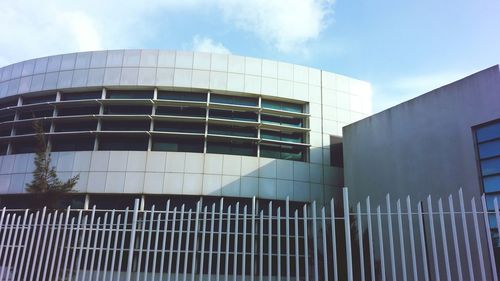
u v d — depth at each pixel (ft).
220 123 67.41
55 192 44.78
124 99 65.82
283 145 70.38
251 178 64.18
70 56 69.72
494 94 40.88
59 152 63.77
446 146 45.06
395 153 51.70
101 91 68.80
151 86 67.05
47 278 30.91
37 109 70.03
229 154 67.15
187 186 61.77
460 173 42.91
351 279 22.75
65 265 28.07
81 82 67.82
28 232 29.66
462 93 44.29
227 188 62.75
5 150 70.54
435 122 46.96
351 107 74.33
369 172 55.52
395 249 45.06
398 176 50.57
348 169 59.77
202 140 67.31
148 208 62.28
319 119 71.20
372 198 54.13
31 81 70.08
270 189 64.44
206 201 62.90
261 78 70.08
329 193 67.56
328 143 70.38
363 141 57.67
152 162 62.54
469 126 42.96
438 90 47.26
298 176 66.59
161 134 64.80
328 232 35.88
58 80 68.80
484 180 40.88
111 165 62.39
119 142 66.74
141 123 67.36
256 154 68.28
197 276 51.24
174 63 68.28
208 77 68.18
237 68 69.62
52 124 67.46
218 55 69.72
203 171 62.85
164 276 52.13
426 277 21.76
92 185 61.52
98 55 68.90
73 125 68.64
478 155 41.93
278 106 71.61
